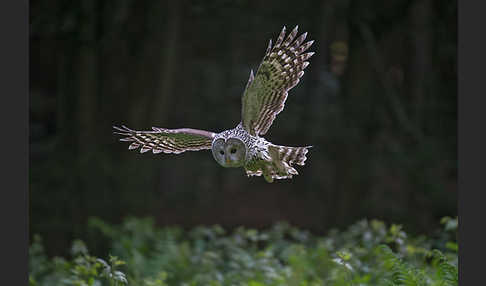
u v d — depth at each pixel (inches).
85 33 864.9
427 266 396.5
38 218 824.3
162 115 950.4
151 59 926.4
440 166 915.4
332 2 989.2
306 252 498.3
